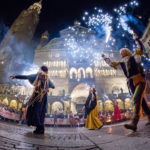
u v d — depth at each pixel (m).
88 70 53.91
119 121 15.17
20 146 2.14
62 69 54.59
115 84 51.97
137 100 3.24
